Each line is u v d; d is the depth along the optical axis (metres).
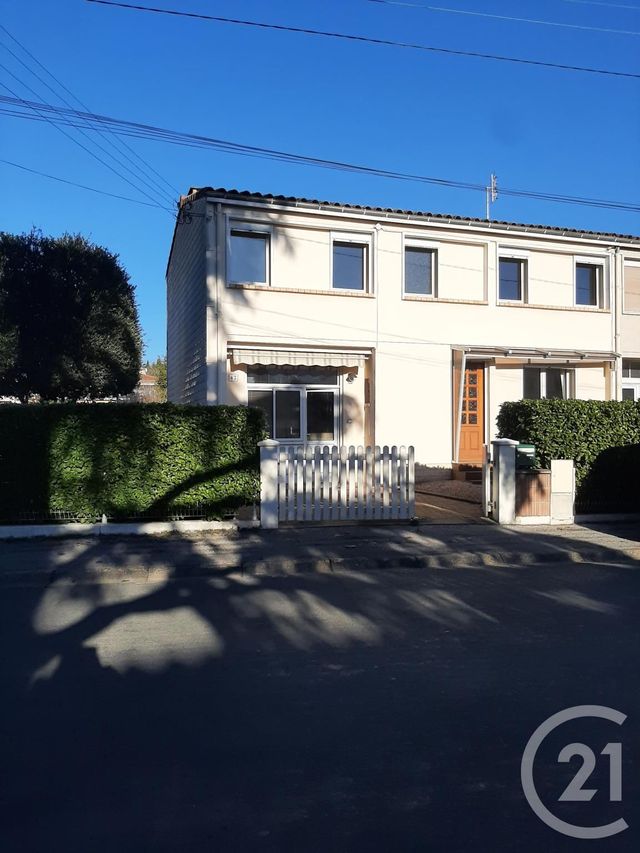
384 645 6.36
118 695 5.19
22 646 6.37
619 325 19.84
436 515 13.55
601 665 5.79
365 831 3.45
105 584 8.95
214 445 11.82
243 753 4.26
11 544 10.88
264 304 16.55
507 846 3.33
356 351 17.55
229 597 8.20
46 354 20.48
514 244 18.73
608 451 13.38
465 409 18.89
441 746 4.35
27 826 3.49
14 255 20.73
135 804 3.70
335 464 12.49
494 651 6.17
